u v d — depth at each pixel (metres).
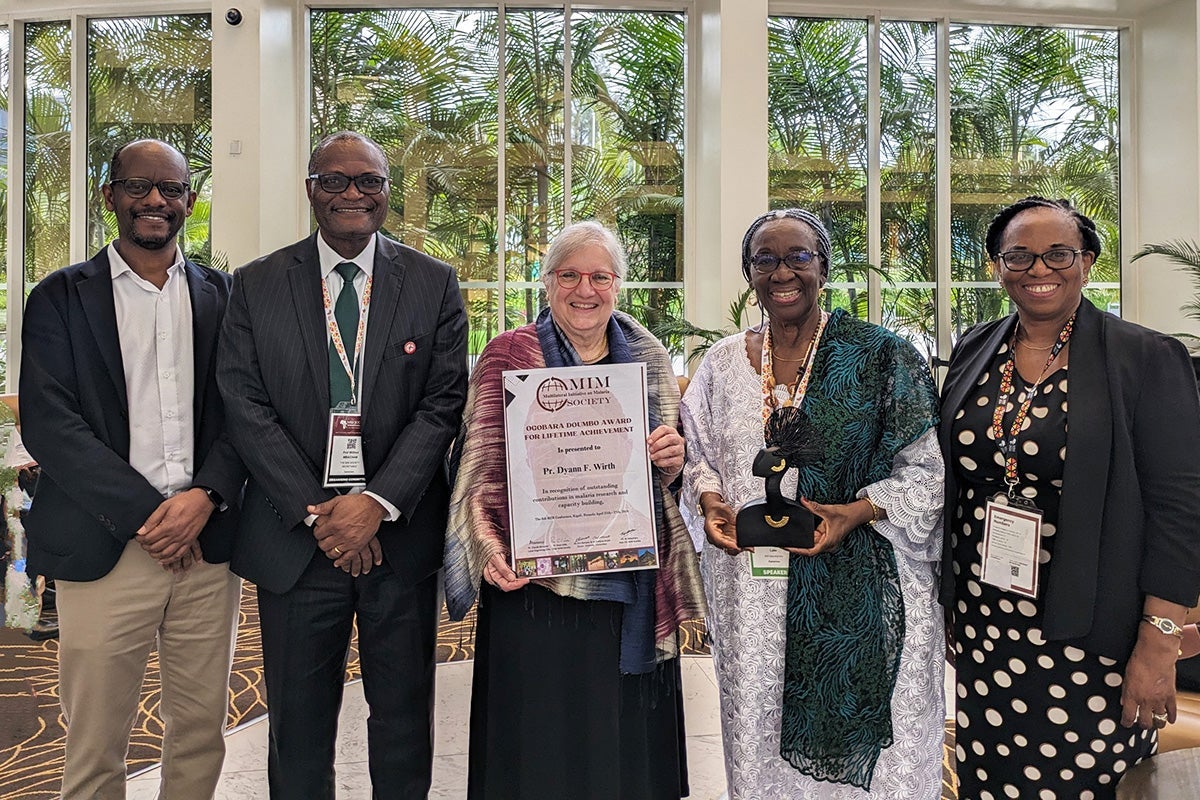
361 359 1.95
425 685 2.01
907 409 1.80
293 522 1.84
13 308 7.09
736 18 6.11
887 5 6.93
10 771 2.77
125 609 2.00
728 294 6.18
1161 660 1.57
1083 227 1.73
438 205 6.86
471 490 1.86
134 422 1.99
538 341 1.90
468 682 3.61
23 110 7.04
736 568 1.87
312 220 6.82
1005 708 1.72
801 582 1.79
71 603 2.00
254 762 2.85
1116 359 1.64
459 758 2.92
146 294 2.03
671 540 1.88
